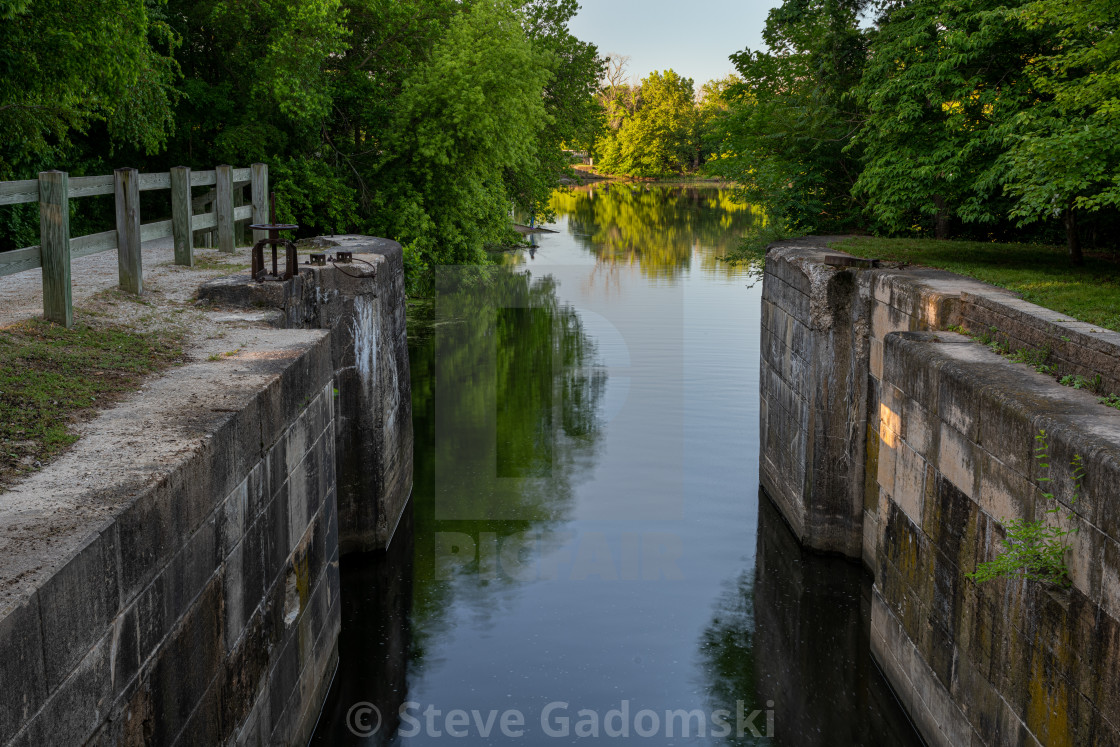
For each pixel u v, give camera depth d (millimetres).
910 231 19922
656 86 114750
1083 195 12938
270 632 6902
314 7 19672
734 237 47094
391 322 13391
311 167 21828
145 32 15195
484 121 22344
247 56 20422
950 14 14852
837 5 19625
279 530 7145
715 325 24484
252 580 6445
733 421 17734
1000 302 9164
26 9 12492
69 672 3939
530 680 9672
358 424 12102
